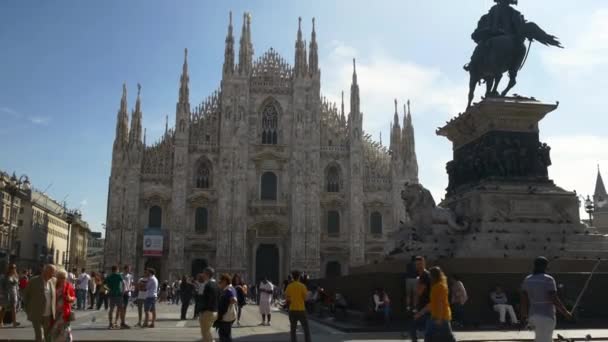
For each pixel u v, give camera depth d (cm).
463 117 2641
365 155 9862
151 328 2795
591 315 2191
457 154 2769
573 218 2427
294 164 9425
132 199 8981
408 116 9906
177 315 4003
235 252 9062
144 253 8756
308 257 9169
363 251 9331
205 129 9494
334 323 2644
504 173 2480
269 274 9356
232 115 9438
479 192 2419
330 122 9862
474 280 2203
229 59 9581
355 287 2594
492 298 2181
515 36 2639
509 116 2517
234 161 9312
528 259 2266
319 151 9531
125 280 3341
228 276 1828
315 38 9831
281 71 9850
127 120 9281
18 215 10300
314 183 9388
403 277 2262
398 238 2586
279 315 4247
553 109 2519
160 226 9156
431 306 1356
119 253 8812
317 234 9238
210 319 1775
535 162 2517
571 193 2456
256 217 9344
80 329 2705
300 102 9612
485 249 2300
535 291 1316
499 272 2238
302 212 9281
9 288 2786
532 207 2411
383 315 2241
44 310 1661
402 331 2192
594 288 2219
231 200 9200
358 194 9456
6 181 9238
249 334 2447
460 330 2095
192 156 9375
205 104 9594
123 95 9300
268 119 9731
